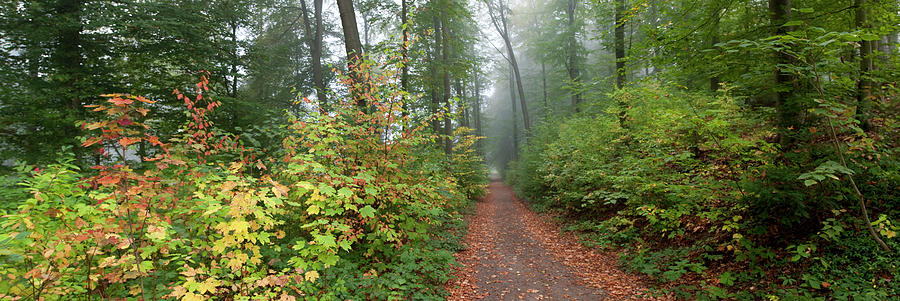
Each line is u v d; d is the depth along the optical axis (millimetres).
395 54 5285
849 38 2768
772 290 3736
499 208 14734
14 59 8188
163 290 3062
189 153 3834
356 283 4176
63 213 2611
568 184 9828
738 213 4625
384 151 5113
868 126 4570
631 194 6586
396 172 5129
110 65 9414
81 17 8352
